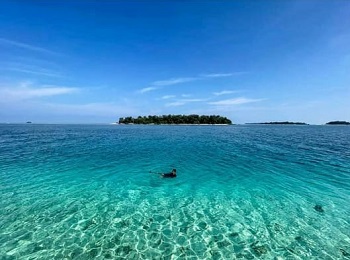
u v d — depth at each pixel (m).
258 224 9.60
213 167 19.61
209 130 87.69
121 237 8.52
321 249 7.95
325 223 9.70
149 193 13.09
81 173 17.27
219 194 12.98
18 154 25.30
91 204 11.46
